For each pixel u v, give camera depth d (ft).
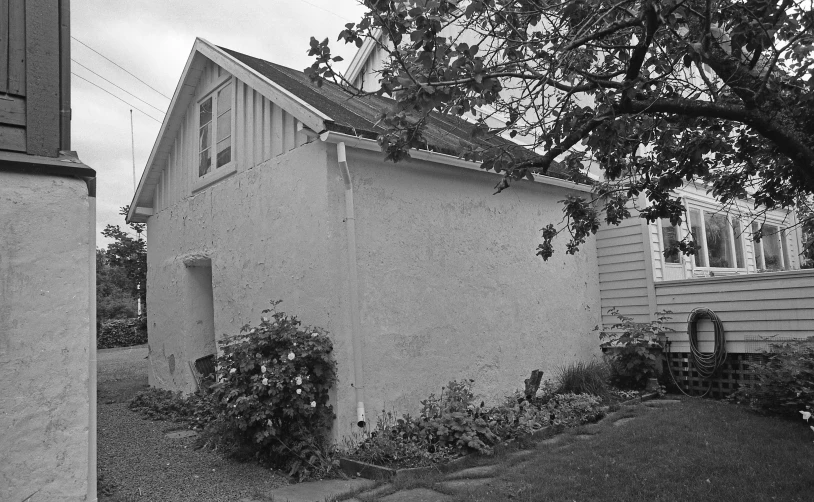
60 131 12.48
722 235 38.70
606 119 14.78
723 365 28.84
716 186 21.06
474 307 26.00
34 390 11.43
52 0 12.61
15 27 12.10
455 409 21.74
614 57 18.51
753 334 27.71
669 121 17.07
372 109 30.09
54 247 11.92
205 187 29.94
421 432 20.21
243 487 17.51
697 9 15.26
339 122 21.45
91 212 12.78
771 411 23.88
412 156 23.27
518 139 36.17
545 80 15.55
